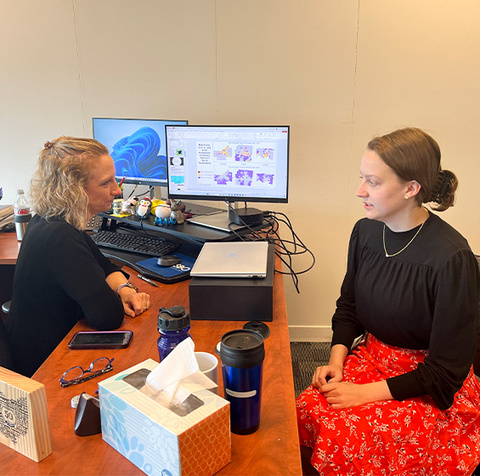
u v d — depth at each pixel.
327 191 2.72
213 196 2.11
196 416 0.83
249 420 0.96
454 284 1.30
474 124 2.57
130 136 2.44
